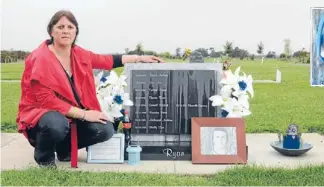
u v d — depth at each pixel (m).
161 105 5.54
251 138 6.91
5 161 5.57
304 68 25.16
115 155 5.43
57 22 5.07
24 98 5.07
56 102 4.93
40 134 4.95
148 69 5.54
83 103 5.22
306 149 5.71
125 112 5.49
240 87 5.52
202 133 5.42
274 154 5.89
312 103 11.60
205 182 4.70
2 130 7.83
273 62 27.22
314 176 4.90
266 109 10.49
